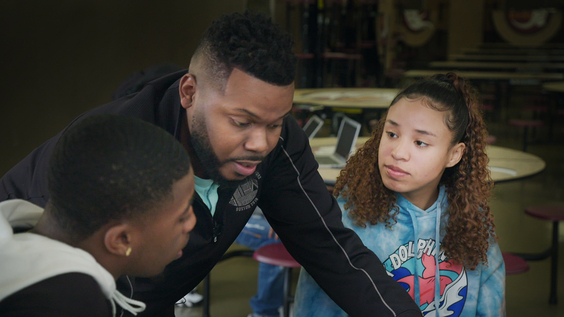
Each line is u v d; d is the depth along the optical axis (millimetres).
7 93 2570
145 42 3156
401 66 10938
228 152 946
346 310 1233
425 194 1299
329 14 7547
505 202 4953
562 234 4195
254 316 2879
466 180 1283
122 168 701
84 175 699
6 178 1135
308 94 5680
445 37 15531
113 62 2982
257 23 884
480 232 1292
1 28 2545
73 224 729
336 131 6176
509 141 7492
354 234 1262
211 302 3125
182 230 793
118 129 723
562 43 15180
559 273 3586
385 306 1167
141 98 1088
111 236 733
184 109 1061
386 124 1251
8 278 670
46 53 2689
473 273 1324
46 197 997
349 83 8133
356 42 8047
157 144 736
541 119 8828
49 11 2684
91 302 690
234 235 1243
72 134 728
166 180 729
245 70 863
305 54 6578
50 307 648
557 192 5254
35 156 1118
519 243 3982
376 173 1315
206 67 914
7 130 2562
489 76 7875
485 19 15930
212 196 1137
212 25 939
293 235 1279
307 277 1345
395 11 10898
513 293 3303
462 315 1339
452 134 1216
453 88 1229
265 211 1317
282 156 1216
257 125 918
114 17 2979
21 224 800
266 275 2760
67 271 679
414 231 1294
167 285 1175
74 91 2805
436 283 1312
